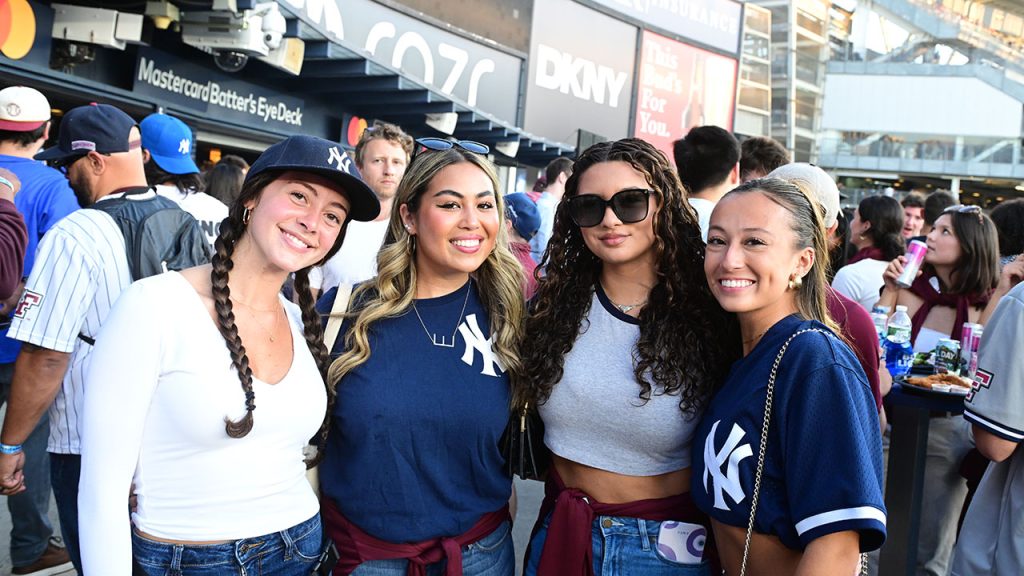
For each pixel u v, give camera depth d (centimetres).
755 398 159
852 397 148
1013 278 311
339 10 835
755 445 158
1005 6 2888
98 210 227
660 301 194
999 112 2820
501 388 200
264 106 688
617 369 193
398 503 188
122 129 239
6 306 285
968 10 2894
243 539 154
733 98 1616
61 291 215
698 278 196
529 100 1182
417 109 792
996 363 227
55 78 495
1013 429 222
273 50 566
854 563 145
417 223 198
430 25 974
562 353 198
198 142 675
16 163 316
